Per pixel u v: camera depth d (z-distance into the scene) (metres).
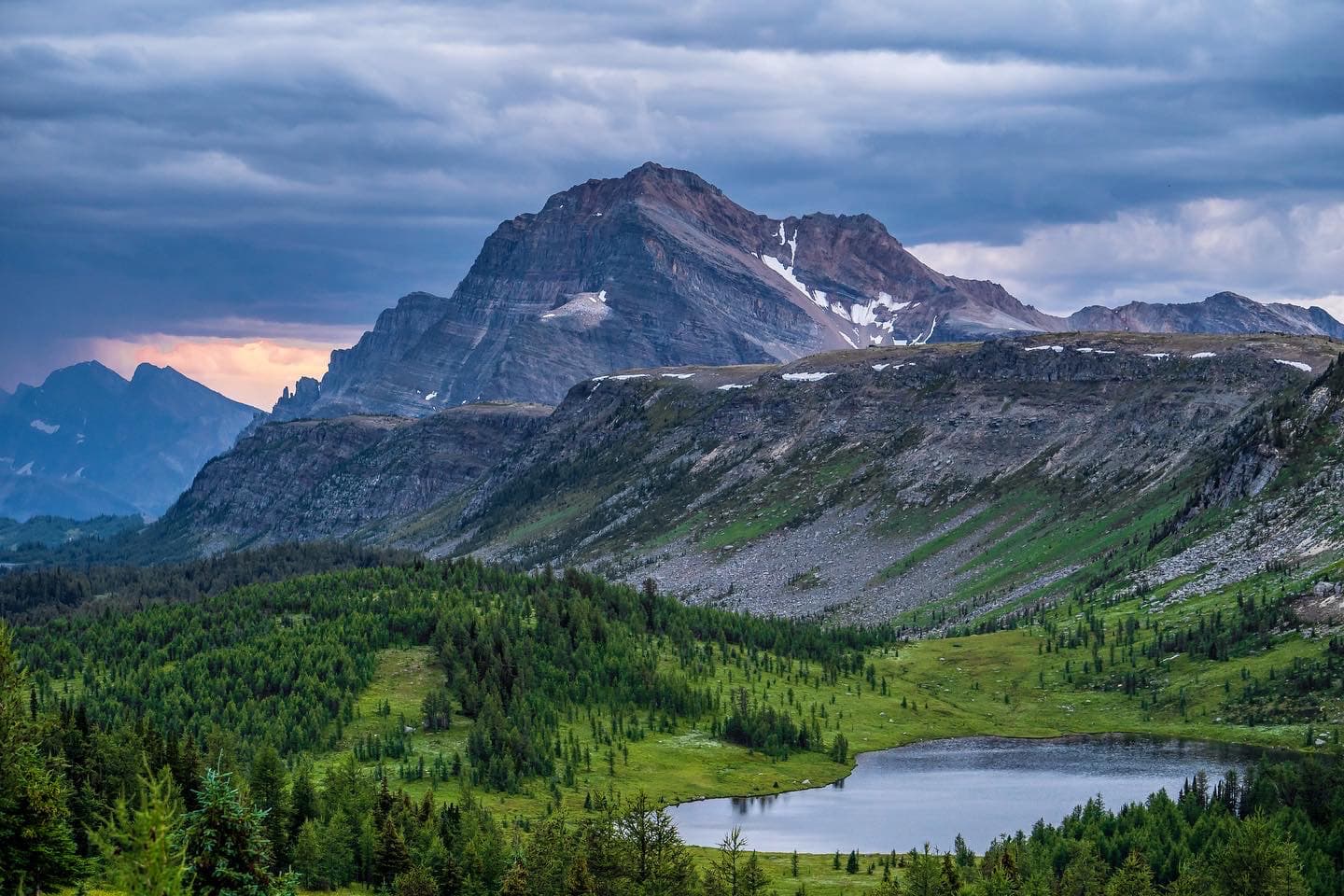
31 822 114.56
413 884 157.00
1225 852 163.12
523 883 152.75
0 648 124.25
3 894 112.00
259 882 101.50
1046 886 157.38
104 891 114.31
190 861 98.06
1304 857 170.88
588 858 154.00
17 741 120.12
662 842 155.75
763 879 154.62
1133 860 159.00
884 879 162.25
